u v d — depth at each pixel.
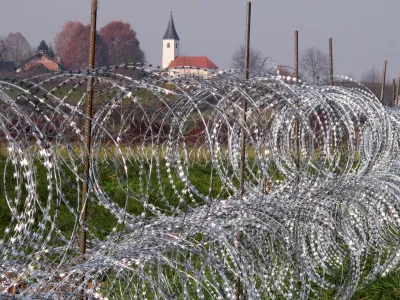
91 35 19.83
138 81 16.72
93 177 18.77
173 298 17.78
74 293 15.28
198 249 18.28
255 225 21.28
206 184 46.38
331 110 26.27
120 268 16.92
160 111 19.45
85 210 18.45
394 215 31.52
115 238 18.08
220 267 18.75
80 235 18.64
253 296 20.28
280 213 22.17
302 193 24.61
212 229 19.02
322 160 25.36
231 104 20.66
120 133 19.33
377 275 31.47
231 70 20.94
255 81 21.61
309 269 25.20
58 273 15.69
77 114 17.53
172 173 49.75
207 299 21.23
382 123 31.00
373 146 30.70
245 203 20.97
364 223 31.23
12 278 15.38
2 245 15.05
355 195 28.31
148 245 17.52
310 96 25.08
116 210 19.28
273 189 27.06
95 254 17.08
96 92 18.55
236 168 24.45
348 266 30.00
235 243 20.73
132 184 45.97
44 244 15.50
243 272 19.83
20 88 14.58
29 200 14.94
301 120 23.17
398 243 32.59
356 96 30.03
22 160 14.43
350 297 28.00
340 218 28.88
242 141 23.61
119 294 19.67
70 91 17.38
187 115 20.95
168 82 18.17
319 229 26.72
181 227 18.56
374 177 30.17
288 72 26.78
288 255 22.78
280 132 26.86
